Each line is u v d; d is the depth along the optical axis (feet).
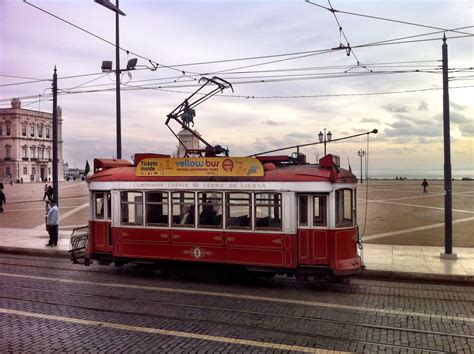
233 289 36.29
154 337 24.67
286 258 36.04
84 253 44.24
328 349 22.95
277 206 36.50
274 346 23.31
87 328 26.21
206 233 38.40
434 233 64.90
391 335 25.20
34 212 102.32
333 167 35.70
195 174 39.06
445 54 46.24
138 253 40.63
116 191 41.50
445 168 46.62
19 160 363.97
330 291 35.68
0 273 42.55
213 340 24.17
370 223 76.33
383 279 40.32
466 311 29.96
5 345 23.44
